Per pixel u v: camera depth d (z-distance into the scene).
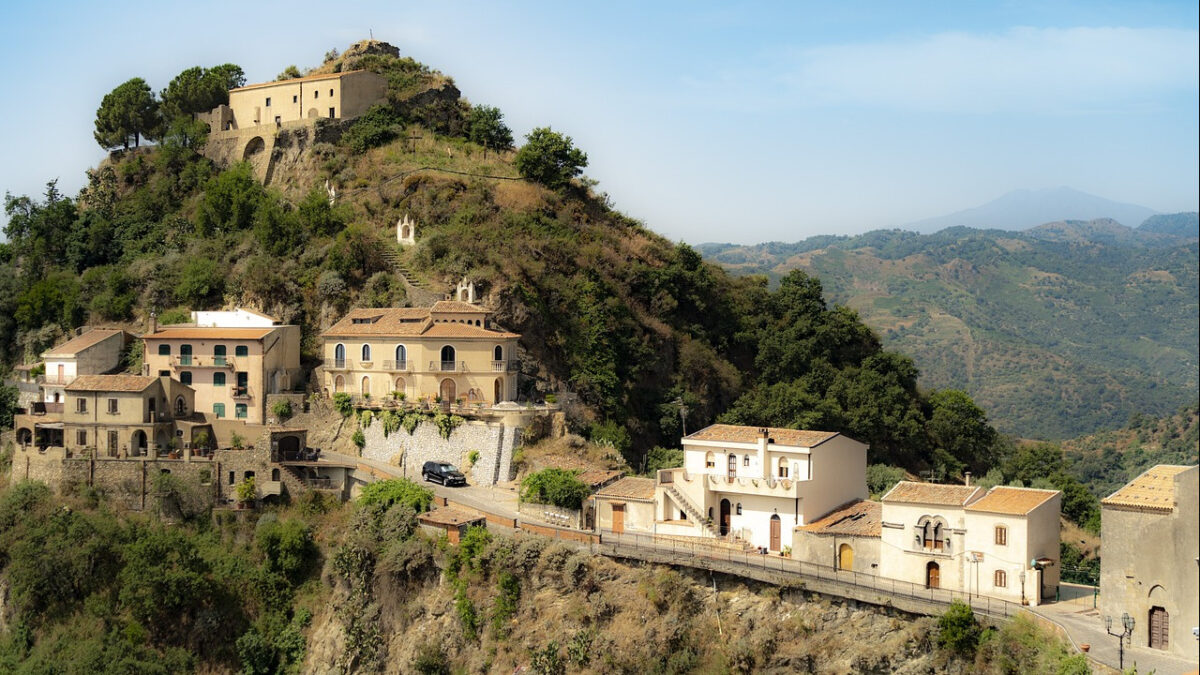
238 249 162.38
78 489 126.94
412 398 132.38
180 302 158.88
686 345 167.75
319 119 195.62
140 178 199.88
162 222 185.25
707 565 95.62
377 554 109.44
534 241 162.50
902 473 148.62
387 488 115.69
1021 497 92.44
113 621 113.50
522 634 98.31
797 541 102.19
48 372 143.75
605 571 98.69
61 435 136.38
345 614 108.94
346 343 136.88
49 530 118.81
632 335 159.88
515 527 106.00
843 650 88.69
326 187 183.50
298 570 117.12
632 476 120.88
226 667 112.19
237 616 114.81
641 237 188.00
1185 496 78.00
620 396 151.75
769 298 186.75
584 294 158.00
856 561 98.19
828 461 107.38
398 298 147.38
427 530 108.69
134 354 145.75
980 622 83.81
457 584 102.88
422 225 166.75
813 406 159.38
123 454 129.12
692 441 111.06
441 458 127.12
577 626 97.12
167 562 115.12
